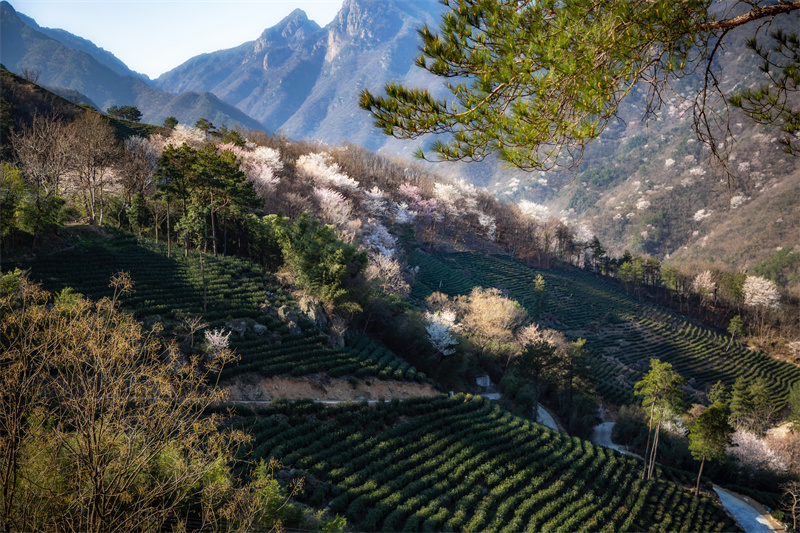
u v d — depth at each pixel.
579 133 7.25
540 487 37.47
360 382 44.44
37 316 10.81
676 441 57.03
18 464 10.31
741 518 44.12
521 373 56.09
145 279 44.97
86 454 10.33
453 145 7.75
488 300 69.75
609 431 62.34
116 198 63.41
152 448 11.32
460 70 7.67
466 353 60.38
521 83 7.35
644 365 95.50
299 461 30.16
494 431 42.50
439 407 45.09
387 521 27.70
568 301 119.56
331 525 19.20
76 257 44.75
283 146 115.44
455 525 29.39
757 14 6.78
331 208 80.62
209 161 53.50
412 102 7.75
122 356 11.06
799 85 7.32
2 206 41.28
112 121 102.25
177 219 61.16
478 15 7.25
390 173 141.62
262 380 38.06
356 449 34.03
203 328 39.75
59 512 10.36
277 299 49.69
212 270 50.97
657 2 6.55
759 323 129.12
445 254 124.19
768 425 70.81
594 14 6.95
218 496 13.09
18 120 80.75
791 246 184.38
